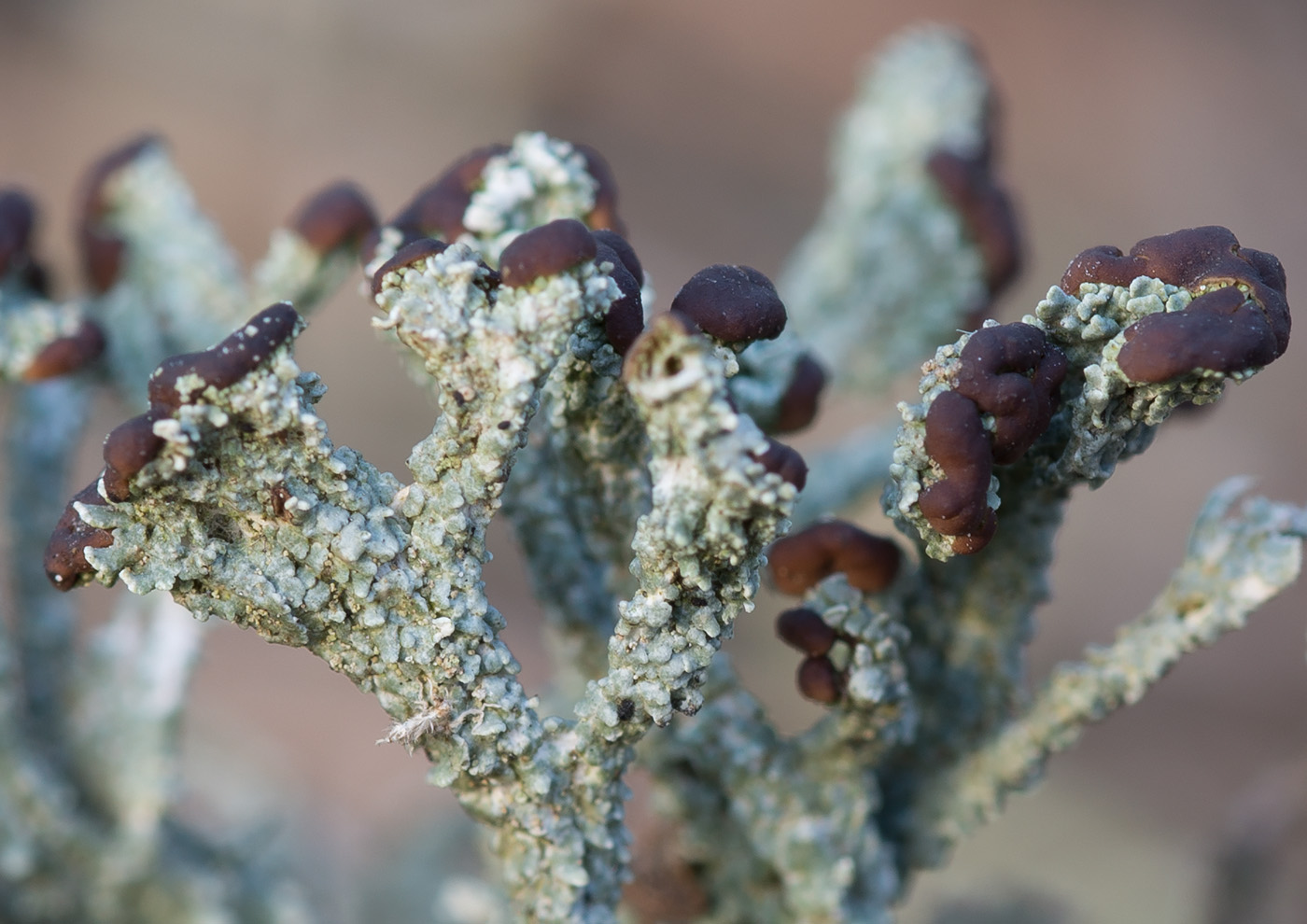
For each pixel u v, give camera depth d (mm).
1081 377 70
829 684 73
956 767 77
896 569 74
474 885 91
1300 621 243
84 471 195
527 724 71
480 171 76
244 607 69
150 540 69
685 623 69
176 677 86
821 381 79
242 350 68
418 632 70
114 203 89
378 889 117
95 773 85
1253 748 220
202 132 279
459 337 68
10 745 83
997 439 68
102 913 85
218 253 89
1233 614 74
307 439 68
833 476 87
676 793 78
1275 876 102
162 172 90
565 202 76
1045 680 76
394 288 69
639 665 70
